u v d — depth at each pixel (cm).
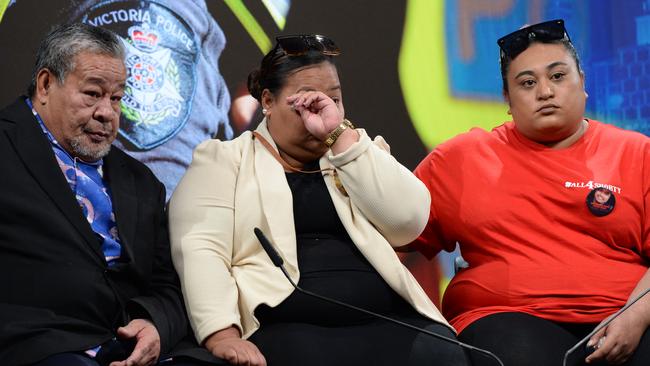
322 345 660
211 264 692
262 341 671
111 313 671
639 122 1021
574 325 721
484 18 1012
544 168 766
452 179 788
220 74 941
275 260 639
